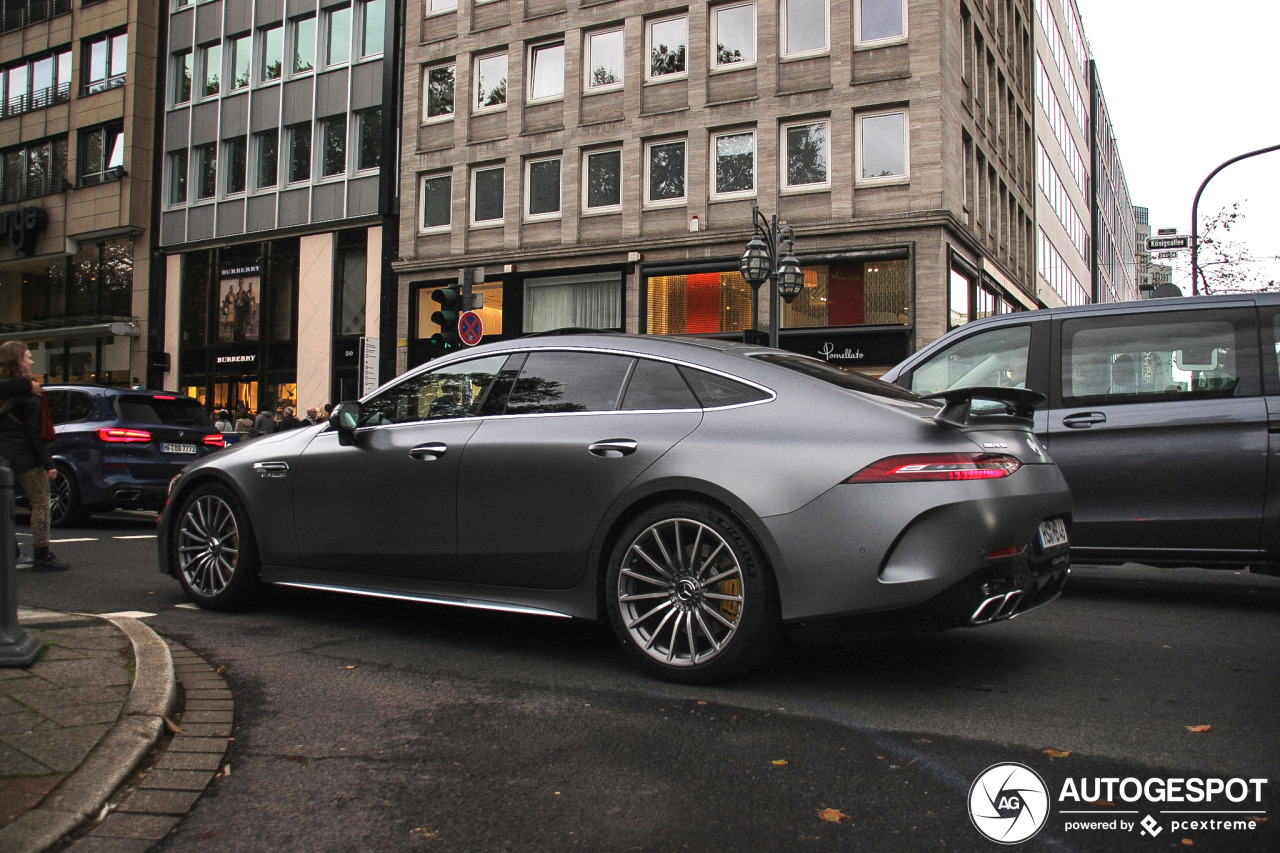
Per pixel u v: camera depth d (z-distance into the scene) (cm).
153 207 3319
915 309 2158
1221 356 565
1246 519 547
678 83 2445
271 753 323
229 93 3183
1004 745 327
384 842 256
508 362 485
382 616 552
